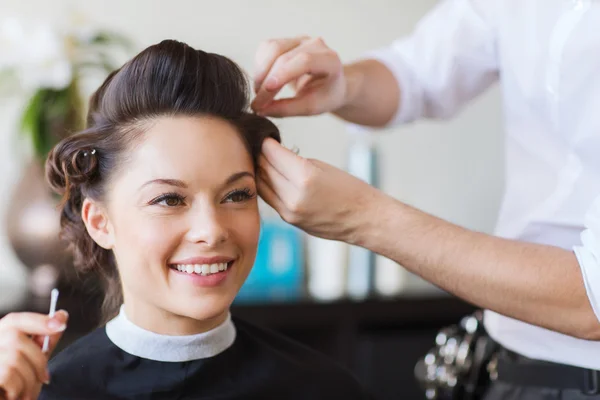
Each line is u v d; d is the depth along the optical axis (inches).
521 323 45.5
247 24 91.7
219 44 91.0
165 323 41.5
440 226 37.8
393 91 50.8
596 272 34.8
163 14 88.7
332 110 48.6
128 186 38.3
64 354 42.1
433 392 57.5
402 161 98.7
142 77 38.6
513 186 47.1
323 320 82.2
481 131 101.6
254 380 43.5
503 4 46.7
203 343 42.2
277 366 44.5
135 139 38.3
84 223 41.6
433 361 58.1
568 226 43.4
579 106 41.7
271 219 90.8
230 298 39.6
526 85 44.8
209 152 38.2
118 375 41.2
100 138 39.0
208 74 39.0
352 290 88.2
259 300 81.7
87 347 42.2
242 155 39.2
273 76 41.5
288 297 83.6
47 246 73.8
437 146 99.9
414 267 38.7
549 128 44.2
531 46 44.2
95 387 40.8
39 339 34.5
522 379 45.5
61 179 41.3
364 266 88.6
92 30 76.4
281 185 38.6
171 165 37.7
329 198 37.7
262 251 85.9
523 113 45.8
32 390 33.0
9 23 73.1
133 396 40.9
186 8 89.4
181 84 38.5
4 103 83.8
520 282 36.2
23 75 72.9
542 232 44.9
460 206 101.6
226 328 43.5
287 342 46.8
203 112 38.8
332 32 95.1
